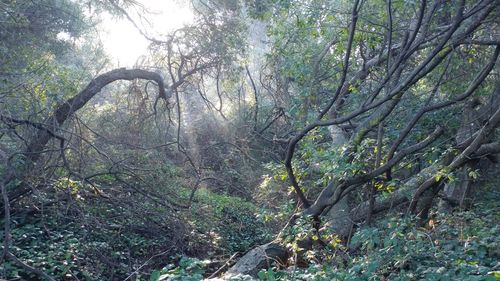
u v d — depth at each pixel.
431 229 10.41
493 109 11.38
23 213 10.88
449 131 12.27
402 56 8.60
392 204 10.77
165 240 11.58
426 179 10.88
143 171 12.52
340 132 12.00
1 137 10.73
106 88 14.97
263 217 10.59
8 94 11.02
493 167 15.27
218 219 13.94
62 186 11.02
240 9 13.88
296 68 11.40
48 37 17.92
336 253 9.44
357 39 9.73
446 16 9.98
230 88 15.66
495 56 9.00
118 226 11.24
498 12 9.01
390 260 7.82
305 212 10.11
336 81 11.98
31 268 8.05
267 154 15.47
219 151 17.42
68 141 10.95
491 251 8.36
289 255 9.97
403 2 8.81
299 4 9.79
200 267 7.35
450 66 10.80
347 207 11.25
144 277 10.12
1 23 13.38
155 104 13.32
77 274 9.39
